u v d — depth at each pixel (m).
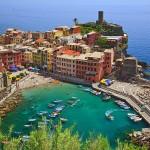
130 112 185.38
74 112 185.00
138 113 180.75
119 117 178.62
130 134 153.88
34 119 171.38
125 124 169.00
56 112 181.88
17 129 158.62
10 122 168.38
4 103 194.50
